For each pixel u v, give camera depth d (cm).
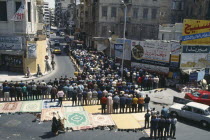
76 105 1816
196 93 1908
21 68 3003
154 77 2447
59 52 4856
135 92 1850
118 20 4709
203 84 2417
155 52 2777
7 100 1880
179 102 1895
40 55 3009
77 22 8612
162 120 1308
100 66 2978
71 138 1304
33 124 1470
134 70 2738
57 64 3709
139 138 1334
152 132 1329
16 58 2995
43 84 1933
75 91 1767
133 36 4828
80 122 1498
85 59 3406
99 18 4616
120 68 2886
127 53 3153
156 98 2086
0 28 2839
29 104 1802
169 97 2130
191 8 5075
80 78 2259
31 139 1275
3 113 1620
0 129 1383
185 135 1394
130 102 1689
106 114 1659
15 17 2744
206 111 1524
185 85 2430
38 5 3459
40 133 1353
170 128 1397
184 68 2559
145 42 2880
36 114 1619
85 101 1830
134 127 1466
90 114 1633
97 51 4369
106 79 2148
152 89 2381
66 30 11969
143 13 4806
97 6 4709
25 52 2881
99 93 1831
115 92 1712
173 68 2623
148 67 2891
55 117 1333
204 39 2570
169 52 2625
